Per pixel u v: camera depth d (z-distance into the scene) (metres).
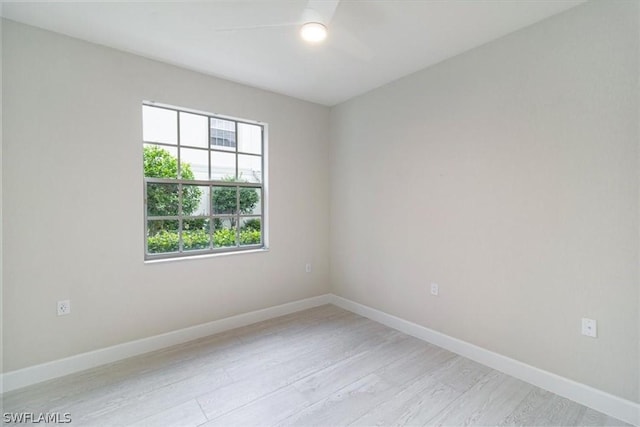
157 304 2.65
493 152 2.31
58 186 2.21
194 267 2.85
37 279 2.14
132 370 2.29
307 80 3.04
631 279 1.74
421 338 2.83
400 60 2.61
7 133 2.03
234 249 3.20
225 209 3.17
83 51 2.29
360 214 3.46
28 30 2.09
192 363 2.40
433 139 2.71
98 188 2.37
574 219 1.93
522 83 2.14
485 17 2.01
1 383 2.02
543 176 2.06
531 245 2.12
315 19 1.63
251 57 2.56
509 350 2.24
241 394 2.01
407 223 2.95
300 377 2.20
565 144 1.96
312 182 3.71
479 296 2.41
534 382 2.11
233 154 3.21
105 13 1.97
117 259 2.46
